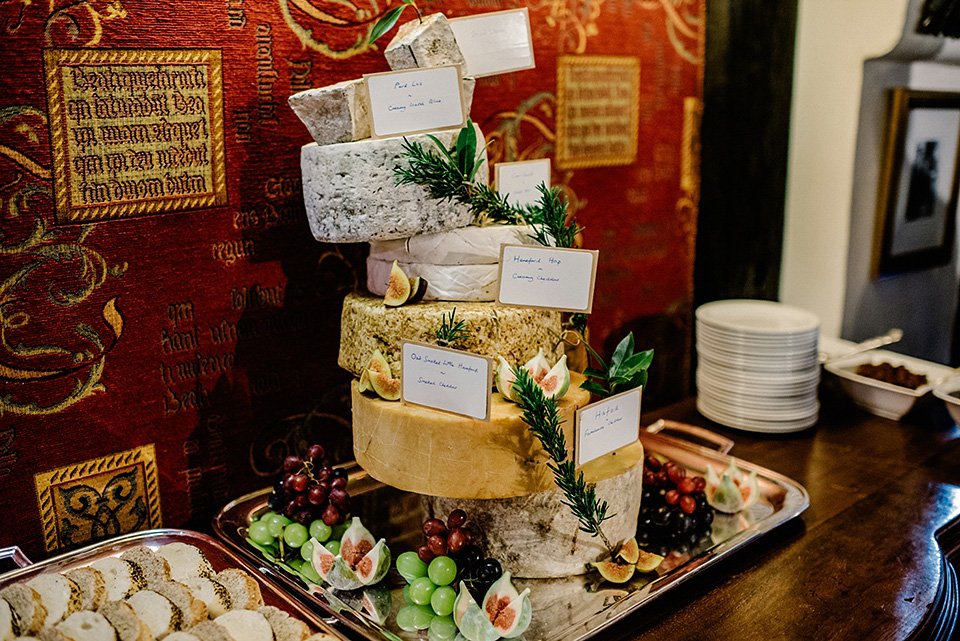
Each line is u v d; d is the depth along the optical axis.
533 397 1.42
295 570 1.64
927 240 3.17
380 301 1.67
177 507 1.81
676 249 2.76
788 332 2.38
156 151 1.63
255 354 1.87
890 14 2.67
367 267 1.79
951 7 2.74
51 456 1.61
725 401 2.51
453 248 1.61
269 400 1.91
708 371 2.57
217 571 1.57
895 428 2.53
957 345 3.26
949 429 2.52
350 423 2.09
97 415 1.66
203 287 1.75
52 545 1.64
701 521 1.82
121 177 1.60
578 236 2.43
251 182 1.78
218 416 1.83
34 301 1.54
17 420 1.56
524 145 2.23
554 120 2.29
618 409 1.60
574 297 1.55
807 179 3.06
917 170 2.98
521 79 2.19
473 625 1.38
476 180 1.68
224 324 1.80
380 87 1.55
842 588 1.62
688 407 2.75
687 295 2.84
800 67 3.00
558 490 1.55
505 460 1.47
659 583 1.56
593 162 2.42
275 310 1.88
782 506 1.93
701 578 1.65
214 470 1.85
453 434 1.46
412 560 1.56
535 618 1.47
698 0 2.59
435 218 1.59
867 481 2.13
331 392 2.03
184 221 1.70
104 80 1.55
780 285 3.23
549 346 1.69
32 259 1.53
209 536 1.64
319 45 1.82
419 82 1.57
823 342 2.96
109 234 1.61
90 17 1.51
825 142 2.97
